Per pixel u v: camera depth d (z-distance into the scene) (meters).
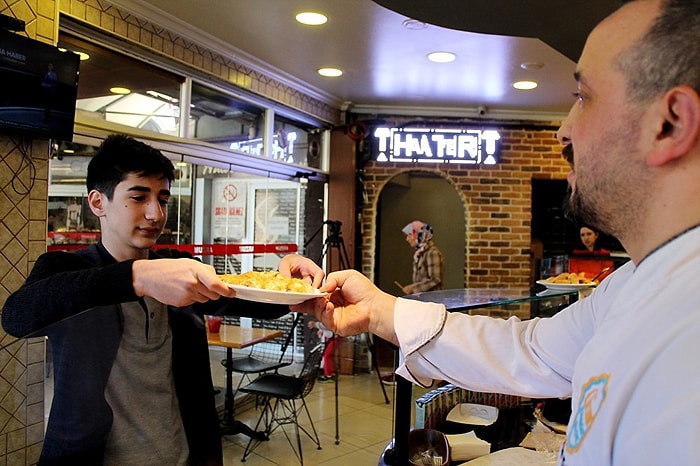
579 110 0.62
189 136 3.59
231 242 4.36
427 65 3.97
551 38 2.36
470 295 2.00
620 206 0.58
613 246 5.54
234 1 2.97
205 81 3.64
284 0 2.93
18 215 2.24
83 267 1.31
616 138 0.57
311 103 4.83
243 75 3.96
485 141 5.29
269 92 4.27
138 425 1.24
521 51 3.60
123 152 1.34
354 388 4.74
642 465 0.45
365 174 5.31
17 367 2.20
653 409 0.46
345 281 1.19
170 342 1.31
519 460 1.48
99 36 2.85
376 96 4.91
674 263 0.53
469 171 5.32
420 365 1.09
